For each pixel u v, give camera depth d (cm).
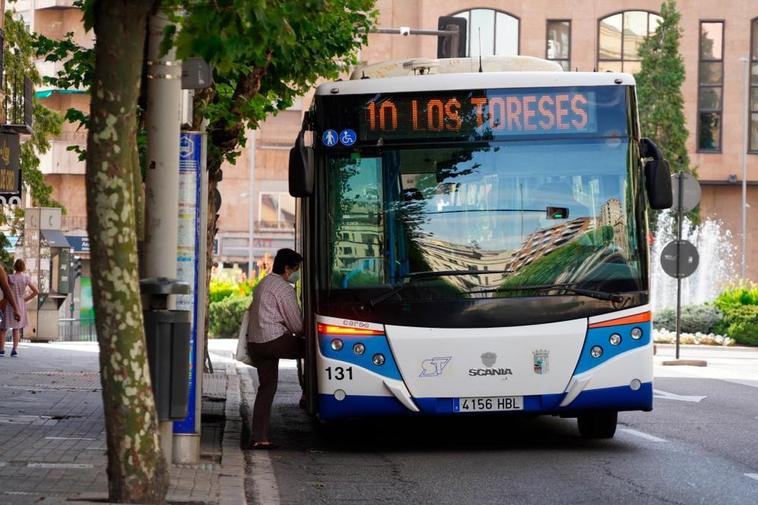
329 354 1812
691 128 11300
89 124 1078
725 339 5181
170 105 1410
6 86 4238
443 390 1805
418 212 1828
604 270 1825
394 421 2359
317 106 1850
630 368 1817
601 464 1712
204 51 1158
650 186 1834
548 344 1809
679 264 4128
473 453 1858
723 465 1698
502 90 1853
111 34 1064
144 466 1115
